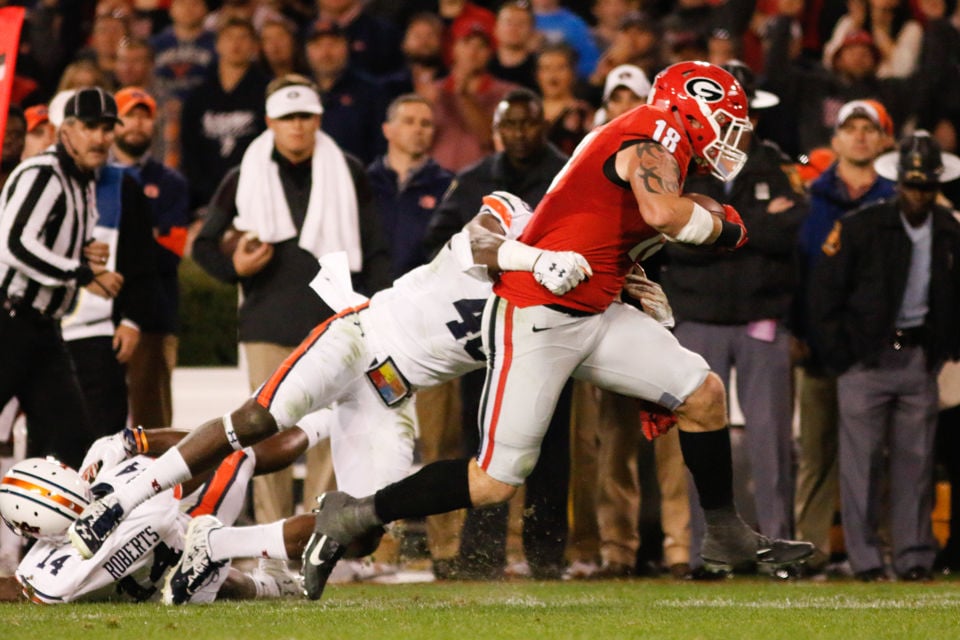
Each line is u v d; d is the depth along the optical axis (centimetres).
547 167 2580
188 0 3806
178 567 1864
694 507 2547
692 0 3872
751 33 3834
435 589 2320
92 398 2523
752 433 2556
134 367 2762
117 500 1775
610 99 2756
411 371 1841
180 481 1798
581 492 2667
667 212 1644
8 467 2647
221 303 3306
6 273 2209
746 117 1731
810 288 2642
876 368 2594
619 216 1711
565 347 1734
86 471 1919
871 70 3488
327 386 1831
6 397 2220
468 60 3366
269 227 2572
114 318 2588
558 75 3212
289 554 1852
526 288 1717
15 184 2222
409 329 1828
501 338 1736
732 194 2561
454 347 1825
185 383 3225
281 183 2605
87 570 1853
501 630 1566
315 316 2583
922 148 2555
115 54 3769
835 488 2711
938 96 3559
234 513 1983
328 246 2589
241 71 3366
